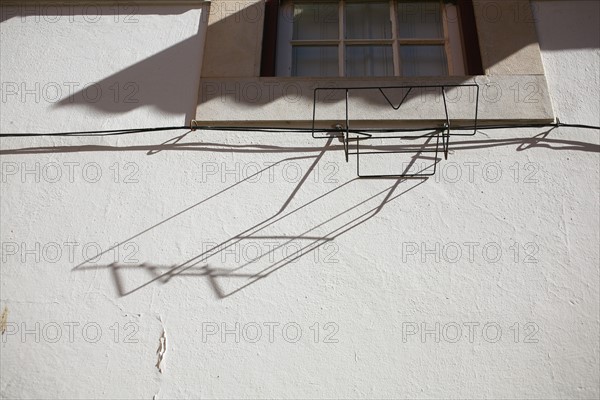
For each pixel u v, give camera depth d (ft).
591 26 12.29
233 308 10.12
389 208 10.69
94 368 9.86
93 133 11.57
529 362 9.61
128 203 10.96
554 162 10.93
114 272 10.44
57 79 12.19
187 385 9.70
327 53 13.14
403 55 13.06
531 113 11.25
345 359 9.75
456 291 10.05
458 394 9.47
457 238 10.40
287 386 9.64
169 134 11.50
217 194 10.96
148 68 12.23
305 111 11.51
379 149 11.20
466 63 12.37
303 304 10.09
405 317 9.93
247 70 12.04
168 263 10.47
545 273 10.12
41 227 10.81
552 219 10.48
